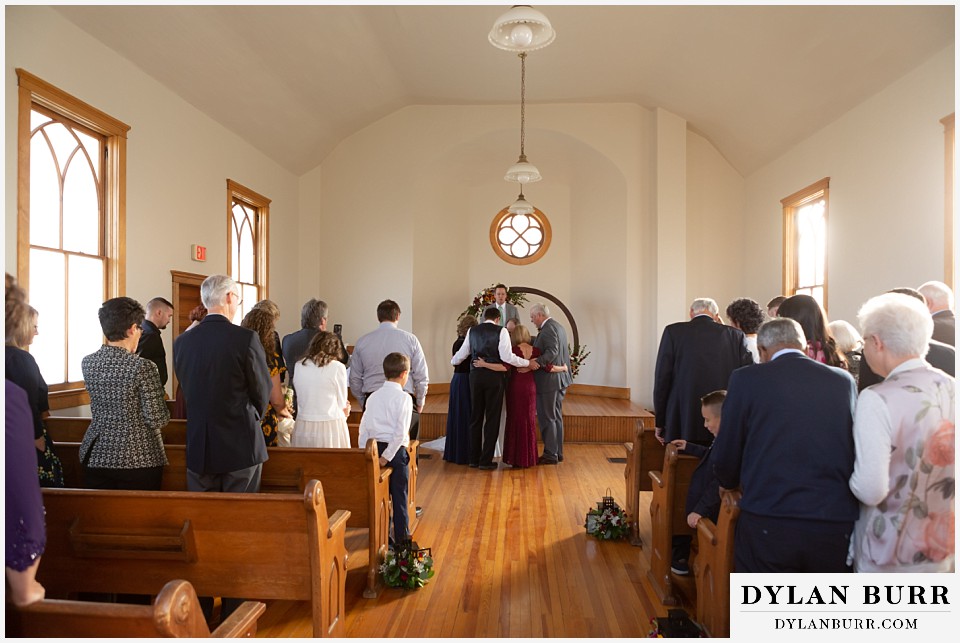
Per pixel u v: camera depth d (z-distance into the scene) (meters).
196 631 1.59
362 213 9.48
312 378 3.84
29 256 4.26
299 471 3.45
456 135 9.30
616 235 9.42
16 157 4.13
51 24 4.46
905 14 5.01
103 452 2.82
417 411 4.79
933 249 5.18
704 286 9.59
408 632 2.99
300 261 9.52
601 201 9.75
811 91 6.64
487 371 6.28
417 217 9.53
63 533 2.48
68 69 4.62
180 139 6.17
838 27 5.52
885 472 1.91
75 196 4.87
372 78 7.92
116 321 2.84
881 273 5.93
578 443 7.75
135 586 2.51
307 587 2.47
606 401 9.12
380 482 3.55
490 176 10.48
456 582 3.60
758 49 6.38
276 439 3.76
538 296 10.60
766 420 2.17
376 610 3.23
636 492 4.20
